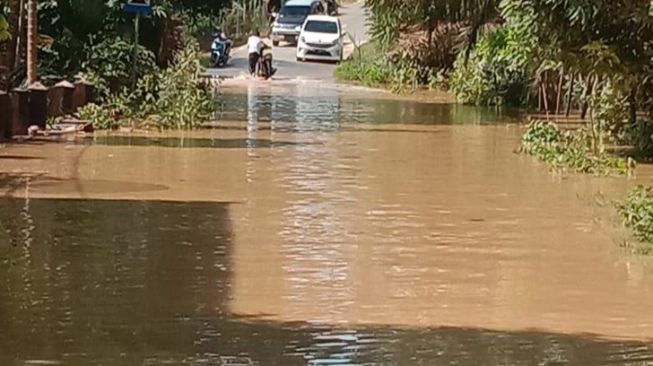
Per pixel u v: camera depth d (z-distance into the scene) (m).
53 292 10.65
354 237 13.61
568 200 16.70
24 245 12.72
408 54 43.34
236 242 13.16
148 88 27.55
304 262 12.20
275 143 23.50
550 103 33.81
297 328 9.63
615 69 20.97
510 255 12.74
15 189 16.59
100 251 12.50
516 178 19.03
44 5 29.05
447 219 14.96
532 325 9.87
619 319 10.09
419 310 10.32
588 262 12.43
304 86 42.78
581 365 8.69
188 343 9.11
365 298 10.70
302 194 16.77
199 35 57.97
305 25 53.62
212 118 29.02
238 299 10.56
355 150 22.66
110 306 10.20
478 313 10.23
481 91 36.34
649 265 12.30
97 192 16.45
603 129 23.39
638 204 14.58
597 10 20.03
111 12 30.23
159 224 14.12
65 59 29.56
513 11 21.09
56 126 24.75
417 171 19.66
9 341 9.05
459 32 41.53
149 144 22.75
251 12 62.88
